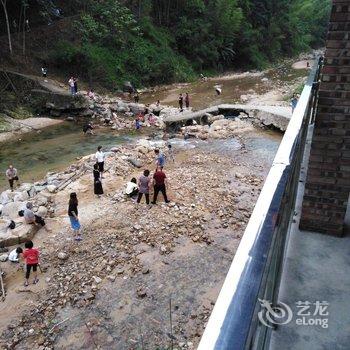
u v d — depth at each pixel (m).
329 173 3.12
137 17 38.25
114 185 14.15
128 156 17.08
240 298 0.93
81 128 23.42
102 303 8.15
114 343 7.14
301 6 65.75
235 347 0.80
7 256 10.08
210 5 44.28
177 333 7.30
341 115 2.97
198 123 23.17
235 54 48.84
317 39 71.62
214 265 9.31
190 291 8.41
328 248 3.07
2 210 12.59
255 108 22.12
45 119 24.53
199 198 12.89
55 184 14.66
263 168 15.67
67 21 33.22
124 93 32.25
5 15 29.11
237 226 11.13
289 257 2.94
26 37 30.75
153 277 8.90
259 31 52.41
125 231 10.84
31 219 11.16
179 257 9.63
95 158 16.41
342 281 2.67
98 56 32.50
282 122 20.02
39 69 29.72
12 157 18.67
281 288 2.58
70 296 8.38
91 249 10.09
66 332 7.45
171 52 39.81
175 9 43.09
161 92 34.28
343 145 3.02
